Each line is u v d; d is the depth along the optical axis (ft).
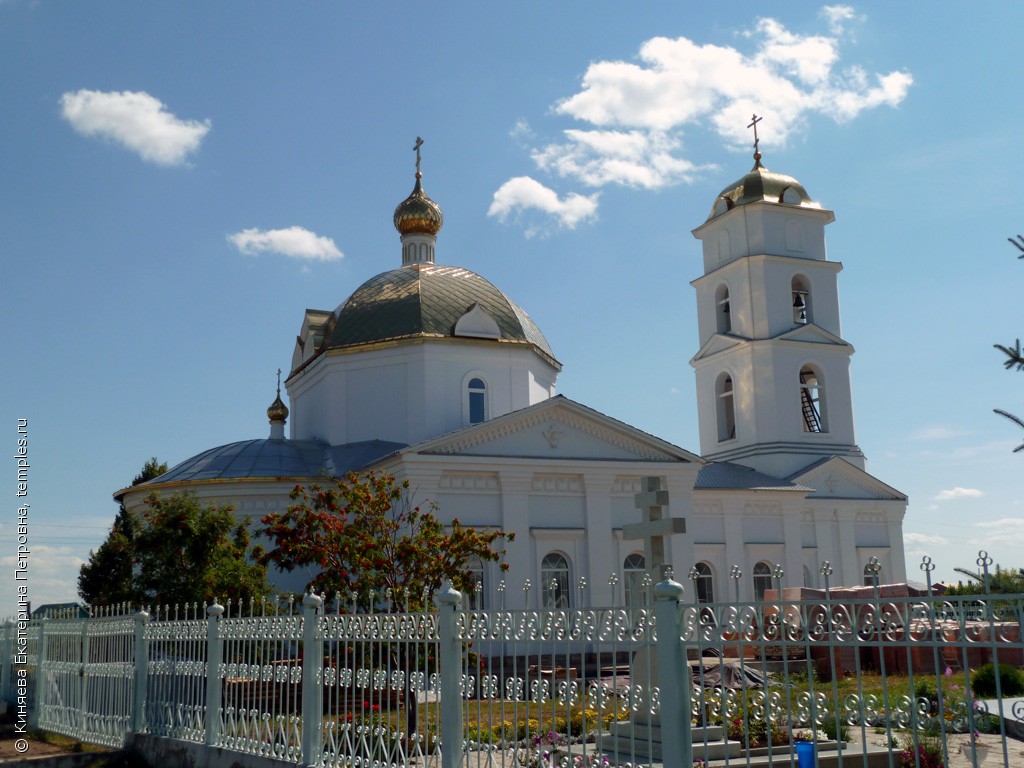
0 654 67.72
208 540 91.04
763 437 133.59
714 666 46.68
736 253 140.67
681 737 23.40
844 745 36.37
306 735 35.78
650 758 24.13
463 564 74.95
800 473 131.44
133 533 100.07
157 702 47.98
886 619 20.70
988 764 36.88
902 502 138.31
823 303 140.46
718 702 33.55
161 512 92.17
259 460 111.75
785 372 135.23
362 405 120.67
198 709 44.06
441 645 30.07
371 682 33.04
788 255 139.03
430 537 71.56
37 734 57.67
